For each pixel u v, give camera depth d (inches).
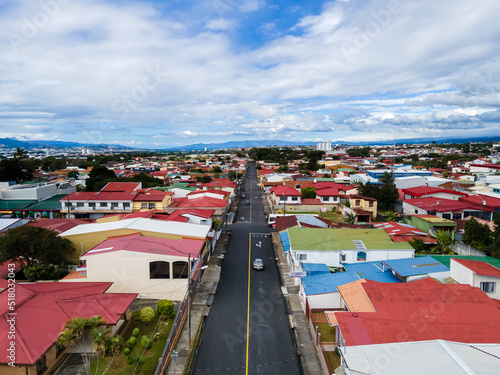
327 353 786.8
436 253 1390.3
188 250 1145.4
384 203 2496.3
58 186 2787.9
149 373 734.5
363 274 1088.2
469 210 2041.1
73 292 896.3
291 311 1044.5
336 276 1083.3
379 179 3051.2
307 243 1259.8
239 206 2918.3
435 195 2423.7
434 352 560.4
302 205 2618.1
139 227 1341.0
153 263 1077.8
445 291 828.0
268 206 2925.7
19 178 3380.9
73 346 803.4
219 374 754.8
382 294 815.1
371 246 1238.9
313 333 891.4
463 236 1504.7
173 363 776.3
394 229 1590.8
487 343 617.6
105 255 1067.3
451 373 501.4
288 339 899.4
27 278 1149.7
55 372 731.4
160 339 872.3
